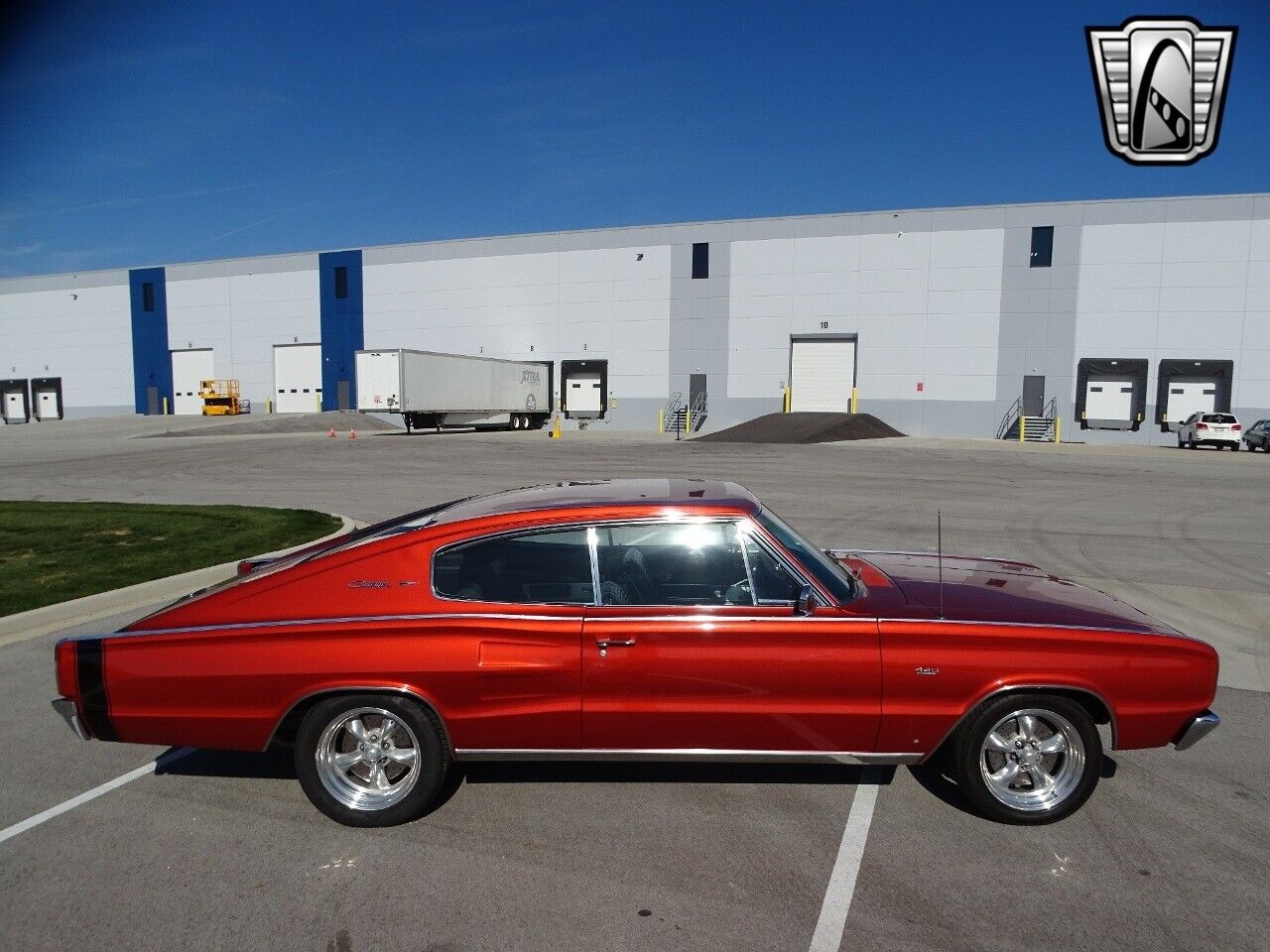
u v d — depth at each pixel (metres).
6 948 2.81
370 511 13.17
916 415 37.12
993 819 3.59
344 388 47.84
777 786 3.96
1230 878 3.15
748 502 3.87
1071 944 2.76
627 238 41.53
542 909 2.99
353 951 2.78
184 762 4.38
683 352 40.84
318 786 3.62
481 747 3.59
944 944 2.77
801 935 2.83
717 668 3.48
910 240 36.94
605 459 23.16
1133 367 34.19
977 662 3.46
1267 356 32.69
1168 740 3.55
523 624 3.52
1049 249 35.03
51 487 17.05
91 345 54.19
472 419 39.56
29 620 6.59
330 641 3.53
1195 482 17.47
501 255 43.91
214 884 3.19
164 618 3.71
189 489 16.50
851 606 3.62
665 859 3.33
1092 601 3.99
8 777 4.17
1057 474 19.02
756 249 39.28
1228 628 6.65
